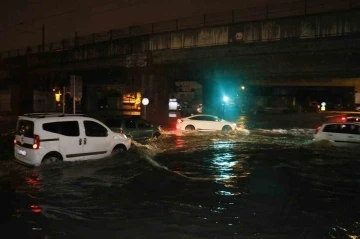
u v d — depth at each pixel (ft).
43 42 143.23
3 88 194.90
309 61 85.92
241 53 83.56
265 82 144.87
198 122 82.69
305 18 74.23
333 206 22.91
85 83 161.79
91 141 36.94
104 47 110.42
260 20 79.92
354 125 53.21
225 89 154.61
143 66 98.94
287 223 19.58
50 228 18.40
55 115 35.83
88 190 26.22
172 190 26.66
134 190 26.48
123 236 17.44
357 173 33.50
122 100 205.46
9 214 20.61
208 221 19.79
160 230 18.31
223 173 33.32
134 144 50.70
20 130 35.22
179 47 92.94
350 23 69.41
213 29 86.84
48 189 26.32
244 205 22.91
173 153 46.60
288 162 39.70
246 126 106.52
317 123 119.85
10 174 31.07
